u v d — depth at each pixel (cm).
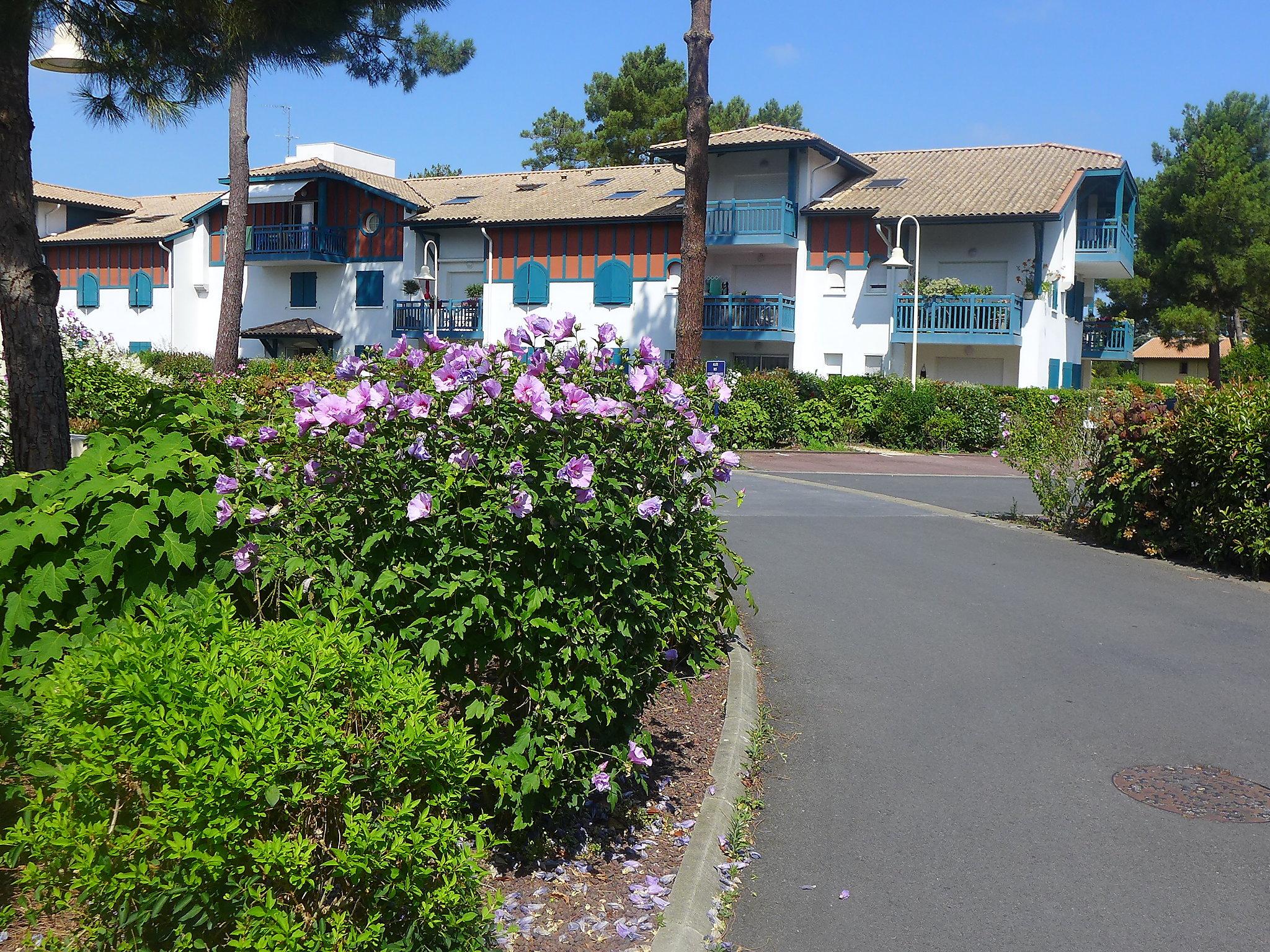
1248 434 1146
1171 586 1106
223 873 309
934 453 2941
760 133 3700
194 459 514
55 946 344
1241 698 753
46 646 488
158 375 1730
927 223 3475
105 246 4894
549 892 449
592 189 4306
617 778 534
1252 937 439
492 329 4125
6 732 408
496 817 480
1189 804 575
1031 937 439
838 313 3691
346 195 4475
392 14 1009
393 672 359
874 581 1102
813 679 787
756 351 3888
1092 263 3853
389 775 335
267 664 341
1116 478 1278
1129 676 802
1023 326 3481
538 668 449
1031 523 1502
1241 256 4628
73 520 500
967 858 511
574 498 439
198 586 479
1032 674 805
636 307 3938
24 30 771
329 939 316
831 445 2867
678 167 3822
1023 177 3666
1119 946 432
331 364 1841
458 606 432
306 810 331
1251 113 5175
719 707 707
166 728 308
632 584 477
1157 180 4966
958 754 645
